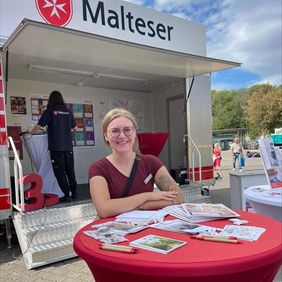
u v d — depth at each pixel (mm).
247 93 56000
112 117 2045
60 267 3629
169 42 5602
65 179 4555
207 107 6164
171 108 7504
